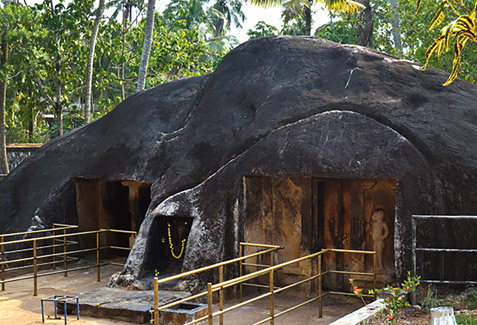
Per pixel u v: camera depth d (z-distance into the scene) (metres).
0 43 20.03
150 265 9.94
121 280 9.59
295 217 9.51
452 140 8.52
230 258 9.29
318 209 9.48
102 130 13.23
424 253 8.12
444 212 8.24
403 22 17.12
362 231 9.15
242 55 11.32
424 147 8.49
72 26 20.36
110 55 22.20
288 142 9.09
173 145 11.06
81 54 21.30
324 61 10.41
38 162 13.52
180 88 12.68
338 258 9.42
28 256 12.09
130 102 12.98
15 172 13.67
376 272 8.98
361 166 8.46
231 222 9.34
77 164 12.79
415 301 7.32
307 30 21.34
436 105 9.12
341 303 8.88
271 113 9.73
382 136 8.67
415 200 8.19
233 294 9.22
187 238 10.05
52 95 23.22
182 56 23.36
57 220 12.51
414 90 9.42
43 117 34.34
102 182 13.16
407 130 8.70
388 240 8.96
